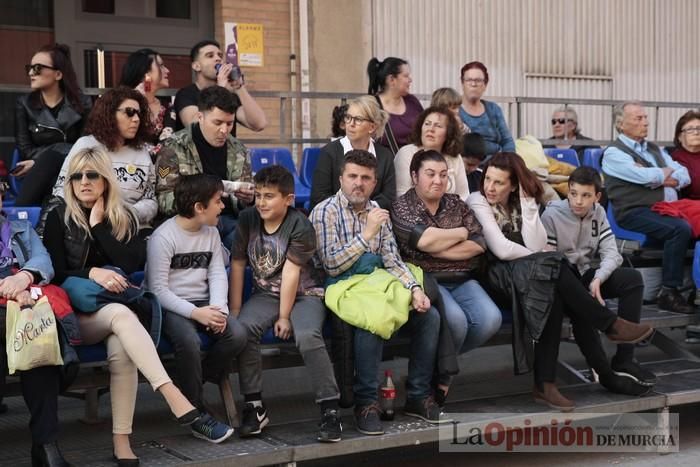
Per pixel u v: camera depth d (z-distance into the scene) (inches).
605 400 212.4
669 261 254.5
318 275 198.8
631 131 271.4
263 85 366.9
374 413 186.4
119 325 168.1
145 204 205.0
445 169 208.8
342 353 189.8
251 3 362.9
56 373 164.9
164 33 354.9
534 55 420.2
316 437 181.8
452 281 214.2
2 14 330.3
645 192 265.0
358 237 194.9
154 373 167.8
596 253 236.7
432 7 397.4
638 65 443.8
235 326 182.5
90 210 181.6
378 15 386.9
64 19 338.0
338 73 380.2
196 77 262.7
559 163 290.4
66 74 235.1
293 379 256.5
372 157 199.9
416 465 209.0
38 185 213.3
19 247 175.9
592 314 211.5
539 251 217.3
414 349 196.7
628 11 439.5
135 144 205.8
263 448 174.9
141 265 201.8
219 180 188.2
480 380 258.1
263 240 191.9
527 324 205.2
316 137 374.0
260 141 281.4
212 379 190.5
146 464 165.8
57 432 163.9
